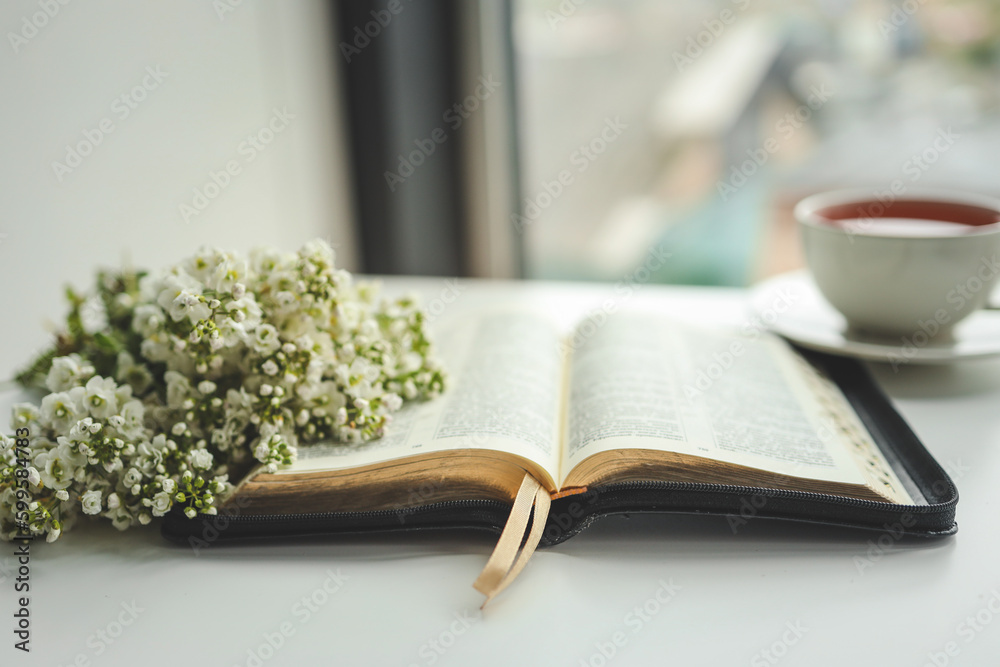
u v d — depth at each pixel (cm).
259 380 49
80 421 45
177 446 48
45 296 63
